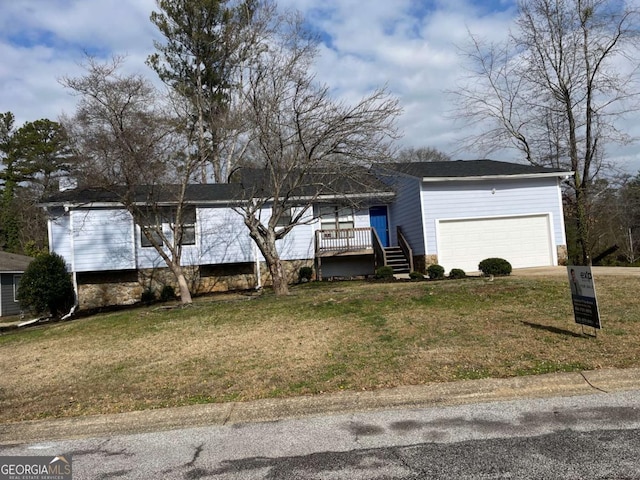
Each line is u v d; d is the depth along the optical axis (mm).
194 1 21234
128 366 7523
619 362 5859
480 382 5512
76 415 5535
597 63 22469
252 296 14422
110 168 13273
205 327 10078
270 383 6059
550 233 19094
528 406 4891
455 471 3602
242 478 3727
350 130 12508
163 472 3941
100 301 18656
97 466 4164
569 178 24109
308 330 8836
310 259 19922
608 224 29594
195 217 18953
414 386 5555
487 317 8656
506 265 15102
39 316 18312
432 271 16469
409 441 4227
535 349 6559
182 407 5488
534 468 3572
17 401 6211
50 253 17922
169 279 19062
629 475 3389
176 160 15258
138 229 18531
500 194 19000
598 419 4438
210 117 16281
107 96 13055
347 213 20469
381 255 18734
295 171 14312
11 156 37781
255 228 13742
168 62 22578
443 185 18703
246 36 14219
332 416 5012
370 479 3562
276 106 12617
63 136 15719
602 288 10547
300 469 3816
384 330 8305
